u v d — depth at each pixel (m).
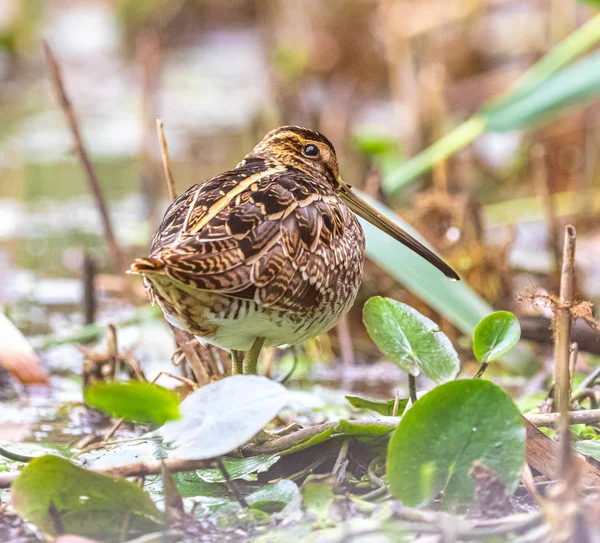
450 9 19.70
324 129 18.47
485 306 10.22
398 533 5.94
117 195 18.34
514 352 10.92
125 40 29.42
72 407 9.55
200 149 20.53
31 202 17.86
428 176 14.85
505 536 5.89
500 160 17.92
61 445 8.36
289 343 7.52
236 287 6.57
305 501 6.35
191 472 7.19
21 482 6.23
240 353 8.73
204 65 28.17
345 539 5.92
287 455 7.15
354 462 7.09
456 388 6.25
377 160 15.23
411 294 11.90
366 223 10.02
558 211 15.58
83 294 11.89
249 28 29.33
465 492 6.23
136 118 23.83
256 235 6.75
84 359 9.45
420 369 7.32
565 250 7.58
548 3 18.94
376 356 11.70
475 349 7.21
